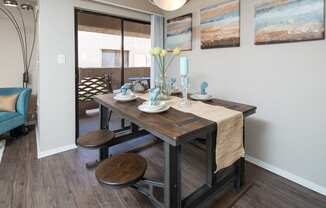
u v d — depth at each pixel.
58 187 2.03
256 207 1.78
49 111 2.73
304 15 1.95
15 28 3.75
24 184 2.07
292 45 2.06
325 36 1.84
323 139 1.94
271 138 2.35
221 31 2.73
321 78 1.90
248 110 1.86
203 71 3.07
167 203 1.42
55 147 2.82
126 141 2.85
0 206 1.76
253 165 2.52
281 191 2.01
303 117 2.06
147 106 1.79
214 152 1.64
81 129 3.45
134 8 3.27
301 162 2.11
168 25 3.63
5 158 2.62
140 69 3.77
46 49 2.61
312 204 1.82
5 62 3.73
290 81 2.12
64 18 2.71
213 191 1.73
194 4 3.12
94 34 3.19
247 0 2.41
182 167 2.46
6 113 3.03
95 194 1.93
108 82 3.52
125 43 3.52
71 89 2.88
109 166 1.58
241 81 2.57
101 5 3.00
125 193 1.95
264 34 2.27
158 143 3.10
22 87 3.80
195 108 1.88
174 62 3.58
